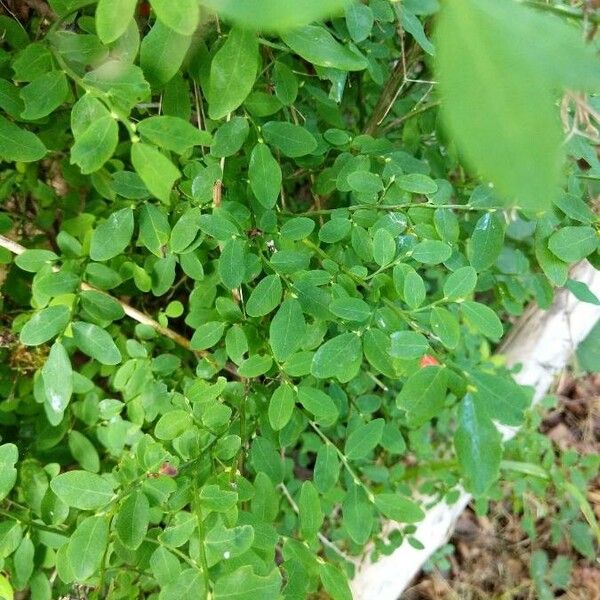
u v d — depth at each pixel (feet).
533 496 1.54
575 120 0.59
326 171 0.89
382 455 1.36
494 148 0.22
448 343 0.64
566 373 1.67
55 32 0.65
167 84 0.71
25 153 0.65
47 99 0.63
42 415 1.02
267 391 0.87
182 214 0.82
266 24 0.23
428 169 0.88
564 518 1.47
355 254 0.85
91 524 0.65
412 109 0.98
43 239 1.11
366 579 1.34
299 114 0.91
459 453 0.54
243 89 0.57
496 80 0.23
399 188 0.82
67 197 1.08
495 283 1.02
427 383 0.57
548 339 1.45
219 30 0.65
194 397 0.76
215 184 0.79
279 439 0.83
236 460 0.77
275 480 0.80
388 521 1.34
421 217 0.79
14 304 1.09
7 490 0.69
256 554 0.69
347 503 0.78
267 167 0.72
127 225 0.78
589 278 1.33
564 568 1.57
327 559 1.23
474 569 1.60
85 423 1.04
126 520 0.65
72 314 0.81
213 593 0.60
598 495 1.62
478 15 0.24
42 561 0.86
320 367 0.67
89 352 0.79
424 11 0.66
